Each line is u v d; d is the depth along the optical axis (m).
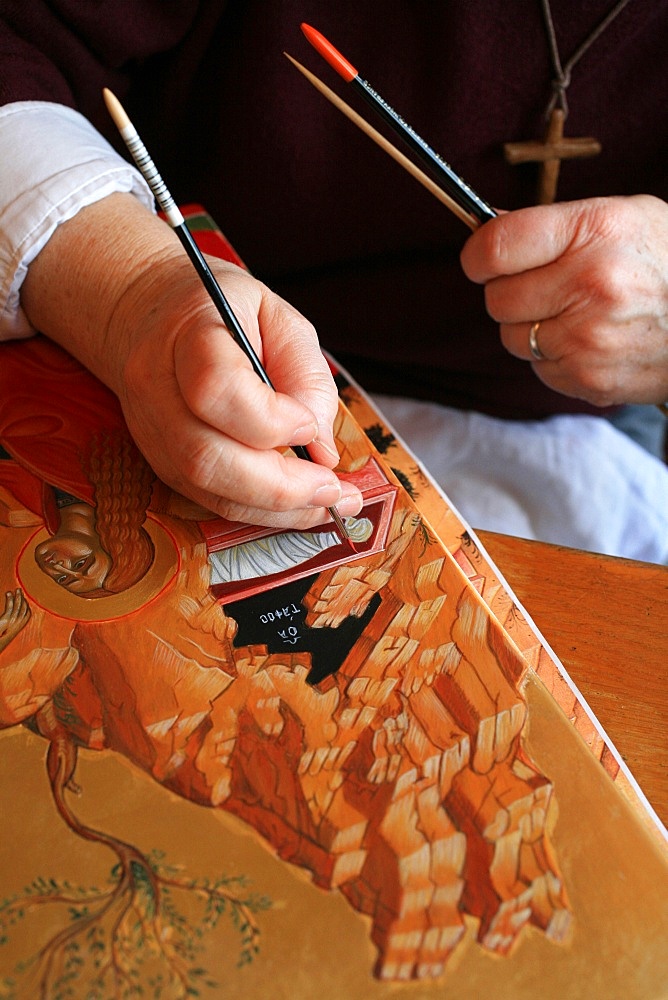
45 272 0.66
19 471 0.62
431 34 0.81
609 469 1.08
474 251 0.72
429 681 0.49
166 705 0.49
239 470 0.52
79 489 0.61
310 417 0.53
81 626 0.53
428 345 1.05
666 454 1.44
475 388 1.09
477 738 0.46
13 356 0.70
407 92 0.85
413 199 0.91
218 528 0.58
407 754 0.46
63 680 0.50
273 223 0.96
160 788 0.45
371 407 0.71
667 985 0.38
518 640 0.55
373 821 0.43
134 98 0.92
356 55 0.84
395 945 0.39
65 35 0.78
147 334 0.57
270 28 0.82
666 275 0.72
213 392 0.50
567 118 0.86
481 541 0.62
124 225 0.65
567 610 0.58
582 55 0.81
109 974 0.38
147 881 0.41
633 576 0.60
